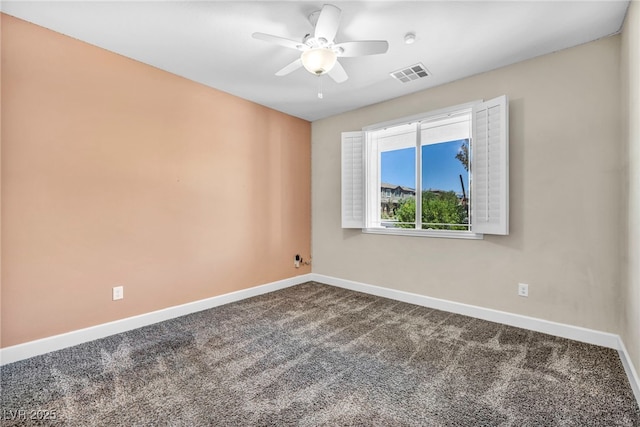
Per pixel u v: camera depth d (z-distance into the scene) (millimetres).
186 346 2311
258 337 2473
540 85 2549
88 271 2395
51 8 1972
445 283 3135
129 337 2469
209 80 3072
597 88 2297
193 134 3086
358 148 3842
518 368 1977
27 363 2043
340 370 1966
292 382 1830
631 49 1859
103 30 2225
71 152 2309
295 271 4230
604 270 2275
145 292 2729
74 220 2324
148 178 2746
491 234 2793
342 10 1982
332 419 1507
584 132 2352
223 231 3361
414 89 3285
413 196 3494
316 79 3049
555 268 2486
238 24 2162
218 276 3314
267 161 3854
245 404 1622
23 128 2098
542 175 2539
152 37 2316
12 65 2053
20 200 2088
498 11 1992
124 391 1738
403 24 2139
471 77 2945
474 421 1487
